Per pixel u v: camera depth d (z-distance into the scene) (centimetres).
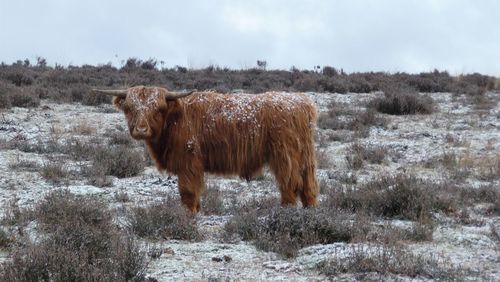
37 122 2345
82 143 1939
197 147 1111
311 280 788
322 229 966
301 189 1136
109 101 2872
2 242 919
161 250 880
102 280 713
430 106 2802
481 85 3819
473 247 951
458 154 1905
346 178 1574
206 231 1044
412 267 805
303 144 1127
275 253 905
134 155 1680
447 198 1243
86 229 889
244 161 1116
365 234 982
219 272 816
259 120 1110
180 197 1229
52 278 730
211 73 4156
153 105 1076
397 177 1298
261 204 1216
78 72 3859
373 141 2142
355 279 786
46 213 1043
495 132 2277
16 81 3300
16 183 1440
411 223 1108
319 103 3083
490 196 1333
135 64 4441
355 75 4138
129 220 1046
